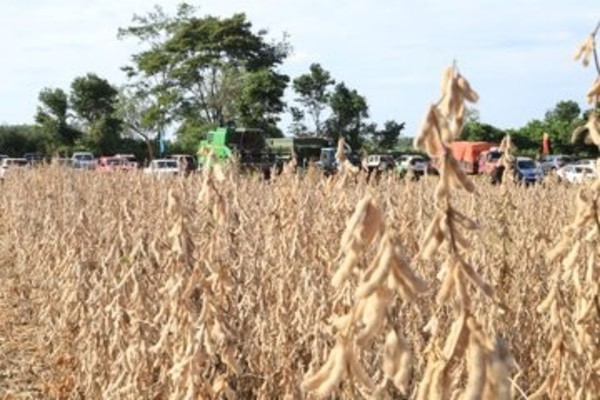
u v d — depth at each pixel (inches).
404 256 68.1
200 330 135.4
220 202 136.9
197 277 138.5
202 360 134.9
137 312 197.2
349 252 68.7
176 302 141.0
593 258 132.4
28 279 438.6
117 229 273.9
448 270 74.0
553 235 255.0
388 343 72.1
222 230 166.1
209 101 2509.8
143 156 2955.2
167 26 2559.1
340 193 229.3
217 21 2502.5
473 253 221.6
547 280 221.5
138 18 2566.4
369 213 68.6
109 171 716.7
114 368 217.9
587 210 127.6
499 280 223.6
